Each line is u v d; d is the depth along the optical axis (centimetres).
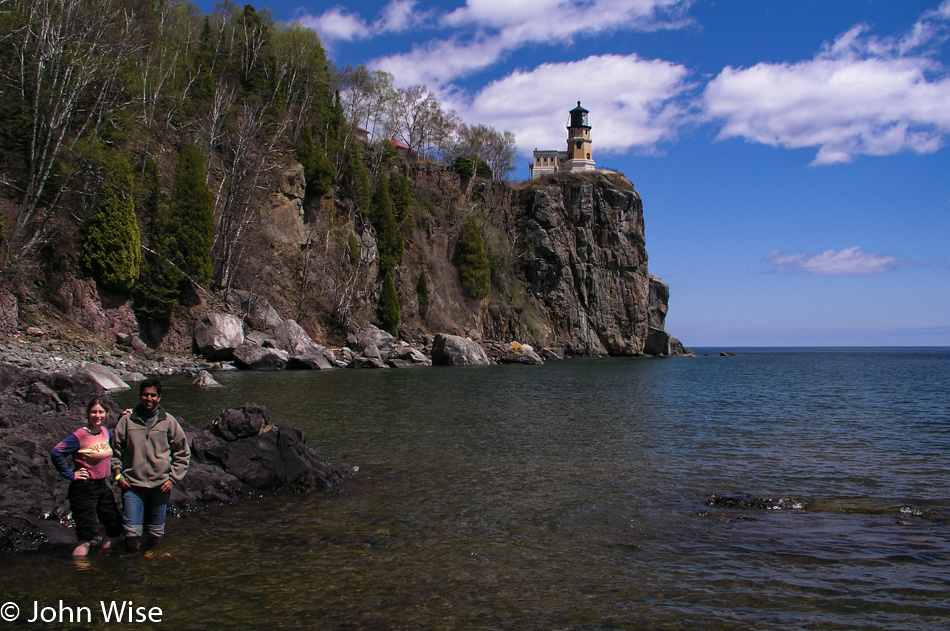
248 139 4909
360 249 6341
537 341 8762
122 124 4331
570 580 652
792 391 3659
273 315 4666
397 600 593
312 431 1630
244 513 891
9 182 3388
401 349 5478
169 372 3294
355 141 7356
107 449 728
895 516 926
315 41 7500
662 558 727
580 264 9762
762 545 779
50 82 3694
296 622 543
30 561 680
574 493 1041
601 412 2281
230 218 4722
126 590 607
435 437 1588
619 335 9962
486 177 10188
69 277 3444
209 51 6381
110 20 4353
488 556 724
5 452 848
